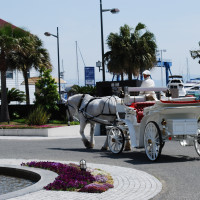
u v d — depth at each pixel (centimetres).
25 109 4012
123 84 3591
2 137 2758
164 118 1395
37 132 2833
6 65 3694
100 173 1130
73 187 948
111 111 1773
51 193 904
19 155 1722
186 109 1379
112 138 1678
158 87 1684
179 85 5359
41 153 1770
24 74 4100
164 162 1389
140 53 5056
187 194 909
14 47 3562
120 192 921
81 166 1135
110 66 5119
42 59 4031
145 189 955
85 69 4219
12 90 4109
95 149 1880
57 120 3797
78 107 1944
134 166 1332
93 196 877
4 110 3684
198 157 1476
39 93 3672
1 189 1036
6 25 3653
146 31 5109
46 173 1131
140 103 1573
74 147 2016
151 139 1423
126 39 5006
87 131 3109
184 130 1367
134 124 1545
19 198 855
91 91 5138
